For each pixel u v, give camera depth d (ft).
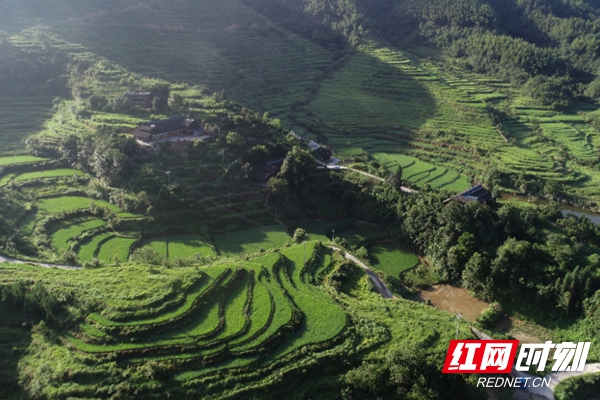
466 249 270.46
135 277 206.90
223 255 280.92
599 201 409.49
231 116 387.34
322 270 248.11
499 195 396.16
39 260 237.25
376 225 336.90
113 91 422.82
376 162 411.34
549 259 260.62
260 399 161.38
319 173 373.20
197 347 172.76
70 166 353.10
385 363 174.29
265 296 208.33
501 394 186.19
